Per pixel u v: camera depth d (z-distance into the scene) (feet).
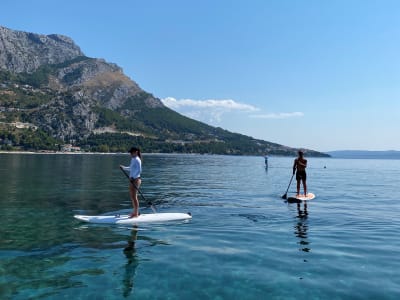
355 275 23.49
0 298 19.75
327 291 20.90
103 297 19.98
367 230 36.70
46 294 20.35
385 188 85.46
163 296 20.15
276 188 81.92
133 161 41.22
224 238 33.14
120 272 23.90
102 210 48.49
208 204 54.95
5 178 99.40
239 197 63.98
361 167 269.03
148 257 27.22
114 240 32.24
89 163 234.58
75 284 21.84
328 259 26.84
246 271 24.17
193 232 35.55
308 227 38.04
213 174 140.15
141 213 46.26
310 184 96.17
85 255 27.61
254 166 247.09
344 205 54.75
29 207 50.21
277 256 27.55
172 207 51.80
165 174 136.36
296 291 20.92
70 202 55.36
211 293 20.59
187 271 24.14
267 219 42.45
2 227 36.99
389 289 21.22
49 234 34.24
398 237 33.73
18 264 25.38
